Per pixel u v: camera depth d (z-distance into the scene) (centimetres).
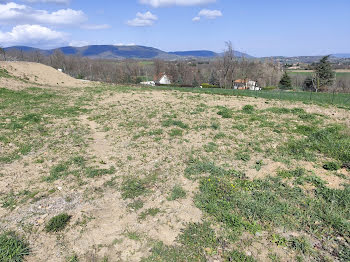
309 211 382
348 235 337
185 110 1076
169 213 391
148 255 313
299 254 309
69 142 685
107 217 385
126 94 1538
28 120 861
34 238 338
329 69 3916
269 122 876
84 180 490
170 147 652
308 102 1288
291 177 489
